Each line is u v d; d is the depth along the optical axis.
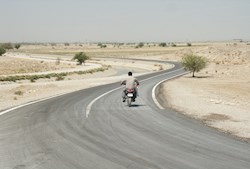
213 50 108.25
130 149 8.94
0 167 7.42
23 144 9.45
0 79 45.22
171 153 8.57
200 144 9.54
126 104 18.27
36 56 142.00
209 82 40.81
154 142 9.72
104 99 20.59
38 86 30.92
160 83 35.19
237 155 8.45
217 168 7.40
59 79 48.00
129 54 153.25
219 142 9.80
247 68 61.81
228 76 51.16
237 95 27.94
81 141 9.79
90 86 33.00
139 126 12.08
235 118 14.20
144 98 21.28
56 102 19.19
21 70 67.56
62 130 11.33
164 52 153.50
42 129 11.49
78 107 17.05
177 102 19.45
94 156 8.26
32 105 17.88
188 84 36.38
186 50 118.75
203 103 19.27
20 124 12.42
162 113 15.17
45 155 8.34
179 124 12.54
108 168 7.34
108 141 9.80
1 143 9.57
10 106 17.61
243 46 108.31
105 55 150.50
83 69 70.94
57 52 192.75
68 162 7.77
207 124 12.69
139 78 43.66
